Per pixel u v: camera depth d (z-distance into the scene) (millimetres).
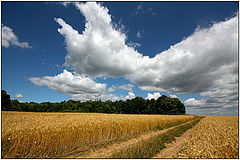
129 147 9055
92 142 11453
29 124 11297
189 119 45344
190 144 9766
